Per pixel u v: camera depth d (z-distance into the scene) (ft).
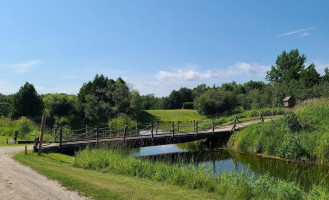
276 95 146.00
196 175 31.50
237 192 26.78
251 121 92.89
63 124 153.28
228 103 147.84
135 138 67.82
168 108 331.16
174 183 30.83
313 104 83.25
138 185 28.37
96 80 204.95
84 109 171.73
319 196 27.14
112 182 28.89
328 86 126.82
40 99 156.76
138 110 193.16
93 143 61.98
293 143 56.34
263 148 64.03
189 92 344.69
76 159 42.55
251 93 170.81
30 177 29.40
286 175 44.04
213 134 78.89
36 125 98.53
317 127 62.64
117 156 43.21
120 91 187.52
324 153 51.06
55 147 57.31
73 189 25.31
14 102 148.97
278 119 75.36
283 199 26.76
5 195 22.59
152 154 69.77
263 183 30.04
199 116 197.67
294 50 233.35
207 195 26.30
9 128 85.46
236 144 72.64
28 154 47.52
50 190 24.73
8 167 34.65
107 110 176.14
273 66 247.09
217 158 61.87
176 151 75.51
